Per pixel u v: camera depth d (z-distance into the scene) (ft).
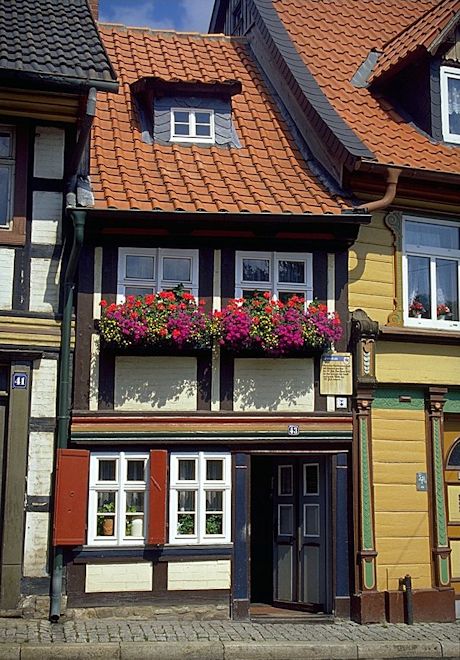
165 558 34.19
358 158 36.55
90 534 33.86
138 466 34.68
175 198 35.27
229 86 40.55
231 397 35.29
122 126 40.29
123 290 35.04
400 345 37.70
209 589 34.42
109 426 33.88
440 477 37.60
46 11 37.60
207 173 37.99
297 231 36.35
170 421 34.45
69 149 35.53
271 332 34.76
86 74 32.96
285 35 45.62
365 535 35.60
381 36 49.11
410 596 35.40
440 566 36.81
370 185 38.58
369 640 31.65
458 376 38.47
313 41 47.03
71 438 33.58
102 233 34.99
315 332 35.06
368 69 45.75
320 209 36.06
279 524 38.17
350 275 37.70
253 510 40.83
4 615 32.65
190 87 40.29
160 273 35.47
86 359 34.30
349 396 36.22
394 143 40.11
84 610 33.27
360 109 42.45
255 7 47.88
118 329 33.71
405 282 38.70
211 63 46.83
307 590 36.60
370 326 36.29
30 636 29.84
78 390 34.09
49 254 34.73
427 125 41.65
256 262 36.47
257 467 41.06
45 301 34.45
